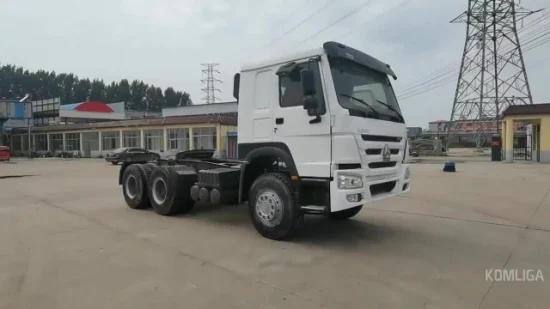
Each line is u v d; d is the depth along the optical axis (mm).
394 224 7188
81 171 22266
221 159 8727
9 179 17141
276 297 3908
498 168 19625
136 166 9125
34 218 7910
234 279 4402
